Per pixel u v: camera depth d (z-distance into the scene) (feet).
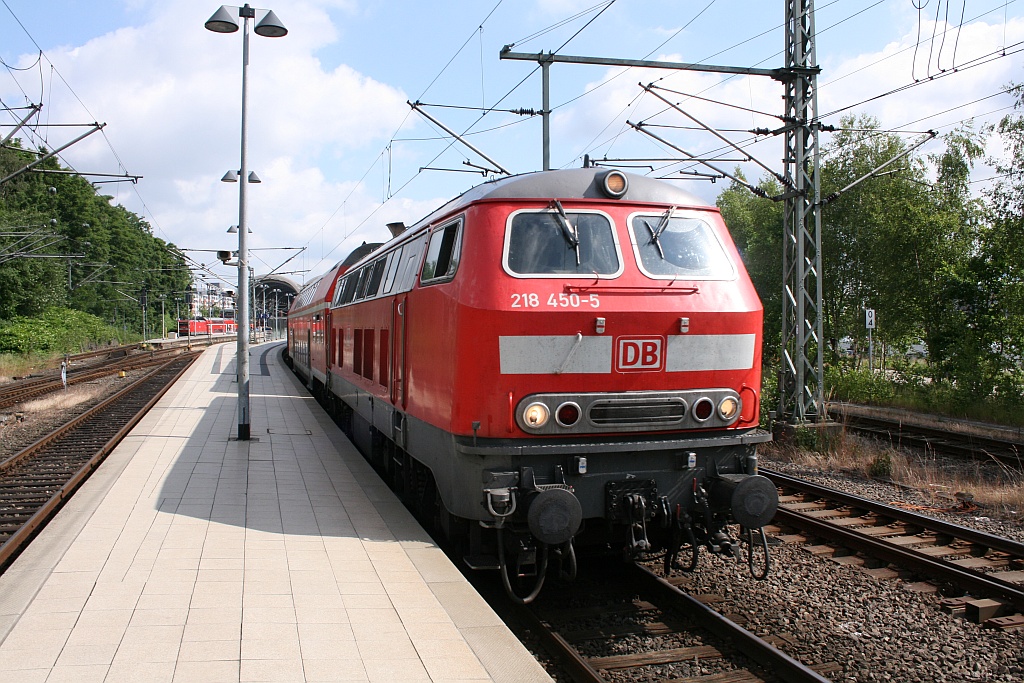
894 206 78.23
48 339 153.79
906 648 18.89
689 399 21.53
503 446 20.43
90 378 102.89
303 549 23.12
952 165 80.94
